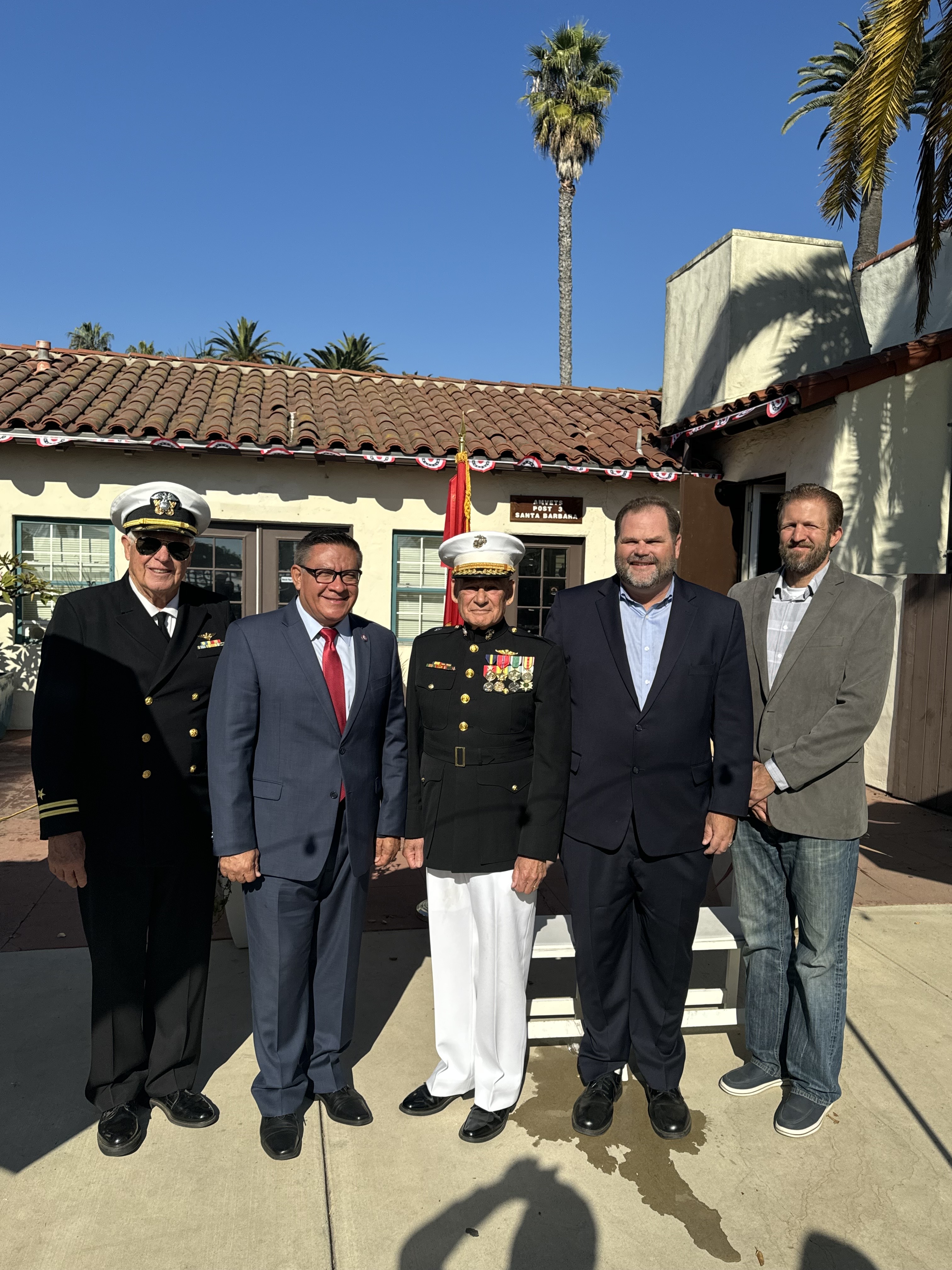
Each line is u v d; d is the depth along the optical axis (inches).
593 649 110.2
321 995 111.0
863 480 306.0
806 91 750.5
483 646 109.0
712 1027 137.3
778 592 118.2
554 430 391.2
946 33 265.1
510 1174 100.4
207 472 346.9
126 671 103.2
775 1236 91.8
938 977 151.6
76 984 141.8
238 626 105.4
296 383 413.7
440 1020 112.5
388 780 113.7
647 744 106.8
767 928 117.7
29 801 254.2
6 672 339.0
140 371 400.2
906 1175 102.1
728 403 353.1
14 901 177.6
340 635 109.7
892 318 490.9
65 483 335.6
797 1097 111.8
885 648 108.0
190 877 107.3
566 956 119.5
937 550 318.3
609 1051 113.4
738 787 107.9
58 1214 92.2
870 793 281.3
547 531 378.3
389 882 195.8
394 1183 98.5
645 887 108.7
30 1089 113.8
